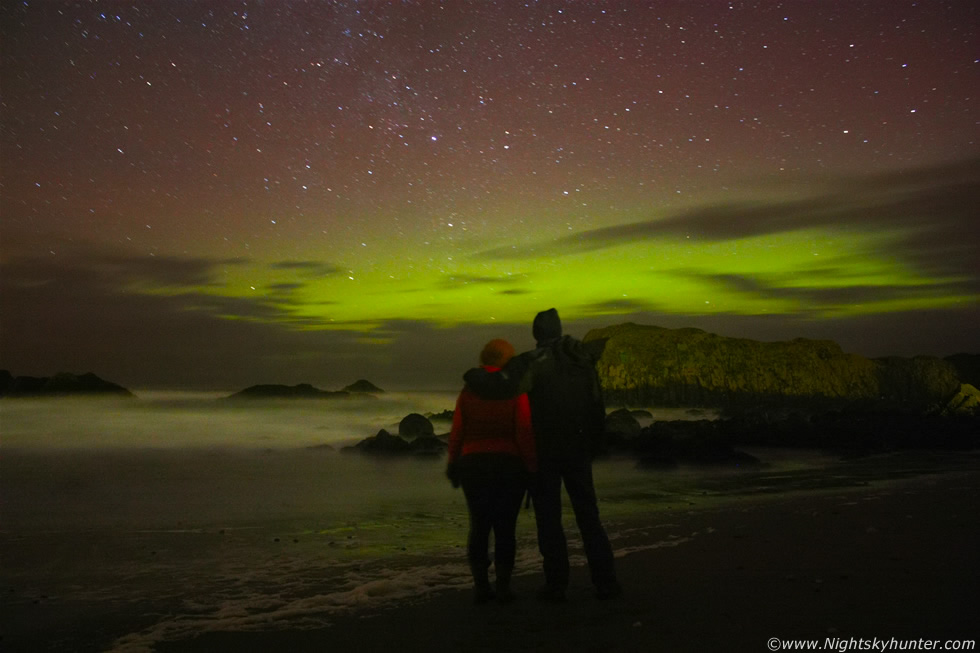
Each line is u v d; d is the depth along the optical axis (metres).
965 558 4.47
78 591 4.80
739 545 5.20
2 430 23.70
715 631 3.28
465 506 8.96
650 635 3.29
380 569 5.30
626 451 14.49
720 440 14.48
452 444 4.20
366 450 16.47
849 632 3.16
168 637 3.67
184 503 9.38
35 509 8.76
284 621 3.87
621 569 4.62
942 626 3.21
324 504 9.12
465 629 3.59
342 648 3.37
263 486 11.10
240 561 5.73
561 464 4.12
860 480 9.91
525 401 4.13
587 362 4.27
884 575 4.10
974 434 16.17
